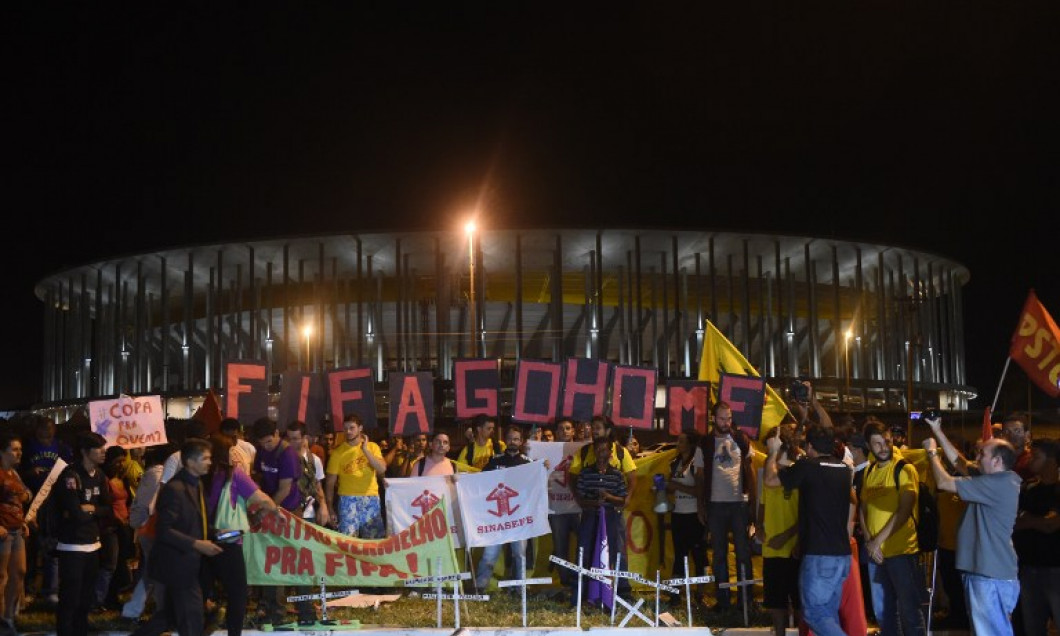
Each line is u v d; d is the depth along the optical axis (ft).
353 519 47.37
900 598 35.47
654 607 44.70
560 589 49.52
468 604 45.27
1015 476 31.19
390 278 224.94
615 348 231.71
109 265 226.79
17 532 41.06
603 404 53.52
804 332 235.40
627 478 46.24
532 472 44.68
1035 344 46.39
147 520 40.45
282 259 215.51
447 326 207.62
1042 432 103.65
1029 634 34.06
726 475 44.75
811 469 33.50
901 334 220.43
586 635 39.27
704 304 228.22
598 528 44.91
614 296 228.43
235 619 35.01
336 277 212.64
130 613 42.98
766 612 42.91
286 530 41.34
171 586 32.68
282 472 41.01
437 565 41.27
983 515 31.24
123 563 49.44
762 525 38.93
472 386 54.08
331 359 217.97
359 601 46.24
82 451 37.52
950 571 41.04
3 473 41.01
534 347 223.30
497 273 222.28
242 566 35.45
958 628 40.70
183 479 33.63
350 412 53.21
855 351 234.38
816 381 203.41
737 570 44.50
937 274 236.63
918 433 99.81
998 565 30.83
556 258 202.28
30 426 51.72
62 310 254.06
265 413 52.70
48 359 255.91
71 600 36.27
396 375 53.93
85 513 36.81
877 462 36.27
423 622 41.68
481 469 50.55
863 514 36.55
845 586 36.60
